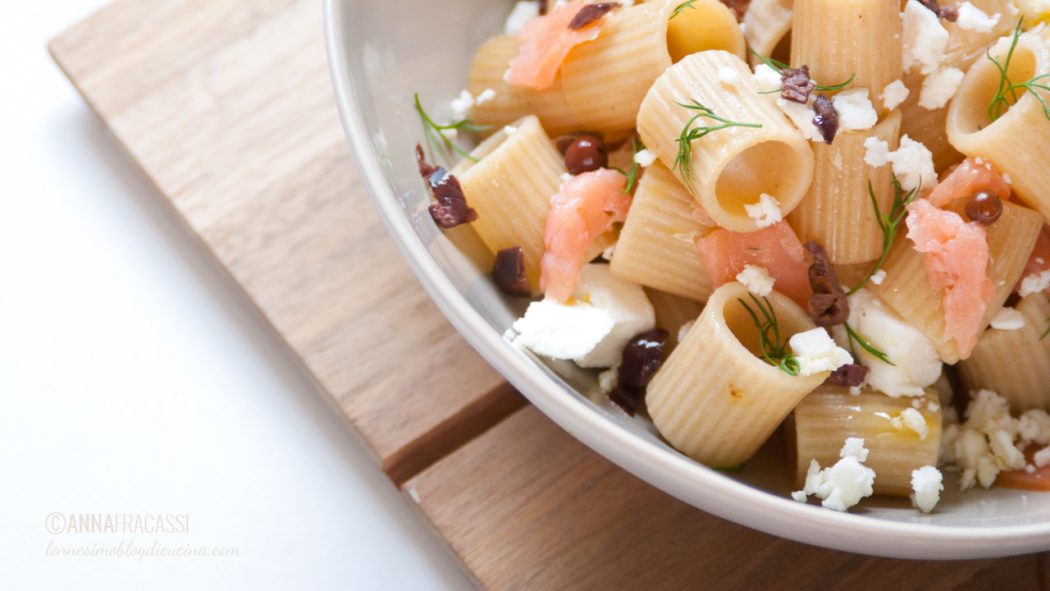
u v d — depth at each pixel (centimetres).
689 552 32
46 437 35
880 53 30
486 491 32
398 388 34
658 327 32
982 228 30
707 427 30
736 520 29
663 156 30
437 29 33
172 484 34
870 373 30
